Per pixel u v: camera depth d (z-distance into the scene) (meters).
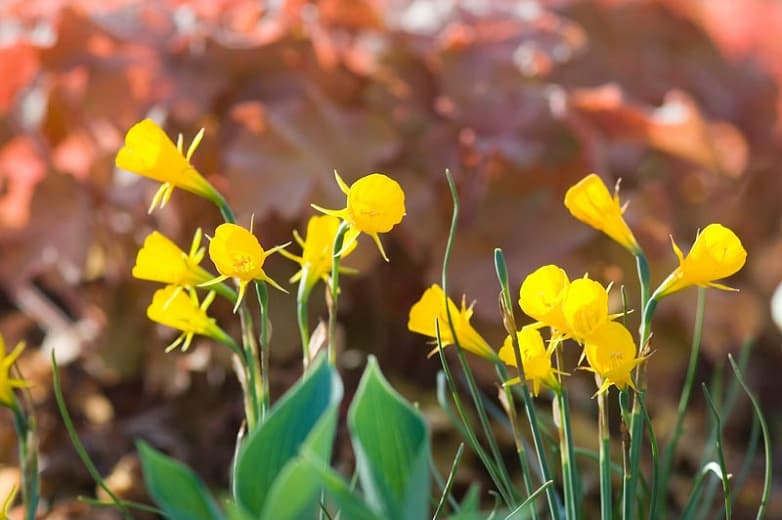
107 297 2.13
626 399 1.23
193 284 1.27
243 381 1.28
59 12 1.93
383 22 2.08
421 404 1.98
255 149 1.88
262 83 2.03
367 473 1.18
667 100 2.40
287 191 1.86
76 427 2.08
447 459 1.88
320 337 1.26
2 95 2.07
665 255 2.00
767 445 1.30
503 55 2.07
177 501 1.21
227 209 1.27
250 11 2.03
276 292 2.01
